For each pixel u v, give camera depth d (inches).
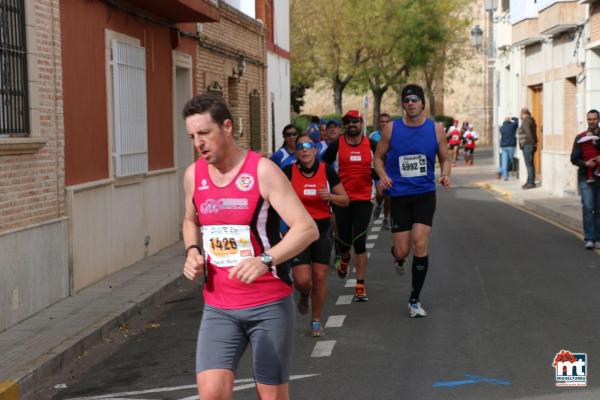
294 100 2480.3
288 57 1293.1
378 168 375.2
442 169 372.8
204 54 759.7
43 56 411.8
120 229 521.3
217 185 188.2
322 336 346.3
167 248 623.5
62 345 326.6
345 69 1964.8
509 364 296.2
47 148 413.4
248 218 187.0
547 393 262.7
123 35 537.3
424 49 2006.6
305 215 185.6
